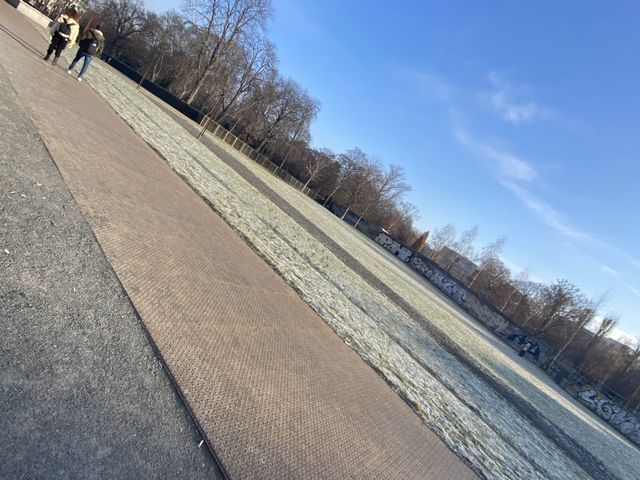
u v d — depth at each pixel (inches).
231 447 127.6
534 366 1660.9
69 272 154.3
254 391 165.6
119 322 147.6
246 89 2613.2
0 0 873.5
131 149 375.6
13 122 244.1
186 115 1963.6
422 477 202.8
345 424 195.6
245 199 612.1
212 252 284.2
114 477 94.4
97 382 117.2
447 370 501.4
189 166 510.0
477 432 346.3
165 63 2716.5
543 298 2775.6
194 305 195.8
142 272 190.1
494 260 3378.4
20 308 122.6
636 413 1626.5
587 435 819.4
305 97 3034.0
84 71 517.0
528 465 362.0
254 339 209.5
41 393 102.3
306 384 205.3
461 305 2095.2
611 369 2185.0
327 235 968.3
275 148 3191.4
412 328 604.1
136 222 235.6
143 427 113.2
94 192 231.6
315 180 3481.8
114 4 2790.4
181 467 109.0
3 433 87.8
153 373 135.9
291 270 401.1
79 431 99.6
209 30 2250.2
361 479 161.6
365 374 285.9
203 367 156.1
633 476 716.0
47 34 799.7
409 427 254.1
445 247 3703.3
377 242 2751.0
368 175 3523.6
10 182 182.2
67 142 273.3
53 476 86.4
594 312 2288.4
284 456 140.9
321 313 342.3
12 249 144.1
